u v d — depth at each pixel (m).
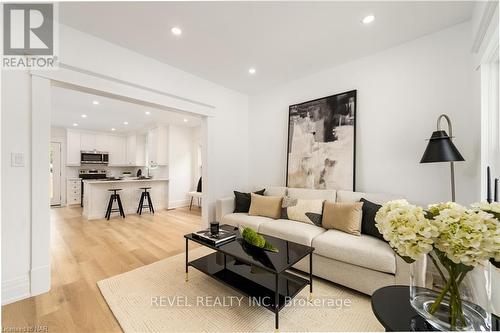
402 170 2.54
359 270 1.95
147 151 7.63
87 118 5.73
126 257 2.79
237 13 2.05
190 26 2.24
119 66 2.57
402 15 2.07
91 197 4.94
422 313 0.97
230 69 3.20
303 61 2.97
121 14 2.04
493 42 1.54
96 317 1.68
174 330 1.56
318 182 3.17
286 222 2.73
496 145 1.78
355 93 2.88
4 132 1.80
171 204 6.28
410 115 2.49
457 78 2.20
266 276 1.97
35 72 1.96
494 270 1.20
